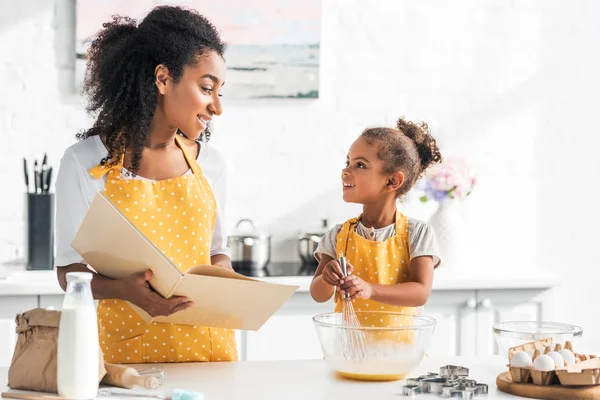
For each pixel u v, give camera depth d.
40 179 3.53
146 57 2.03
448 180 3.74
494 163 4.18
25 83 3.76
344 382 1.80
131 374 1.70
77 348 1.58
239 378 1.83
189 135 2.09
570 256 4.25
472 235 4.17
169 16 2.05
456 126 4.14
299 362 2.01
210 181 2.24
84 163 2.06
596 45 4.23
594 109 4.24
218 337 2.11
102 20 3.77
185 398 1.59
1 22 3.74
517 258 4.21
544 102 4.21
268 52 3.93
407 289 2.12
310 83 3.97
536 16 4.19
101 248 1.80
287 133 3.99
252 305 1.85
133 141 2.06
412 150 2.30
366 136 2.28
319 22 3.96
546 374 1.69
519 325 1.94
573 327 1.88
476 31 4.14
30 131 3.77
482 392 1.71
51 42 3.78
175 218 2.09
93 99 2.14
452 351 3.58
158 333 2.05
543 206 4.22
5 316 3.22
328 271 2.00
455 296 3.58
